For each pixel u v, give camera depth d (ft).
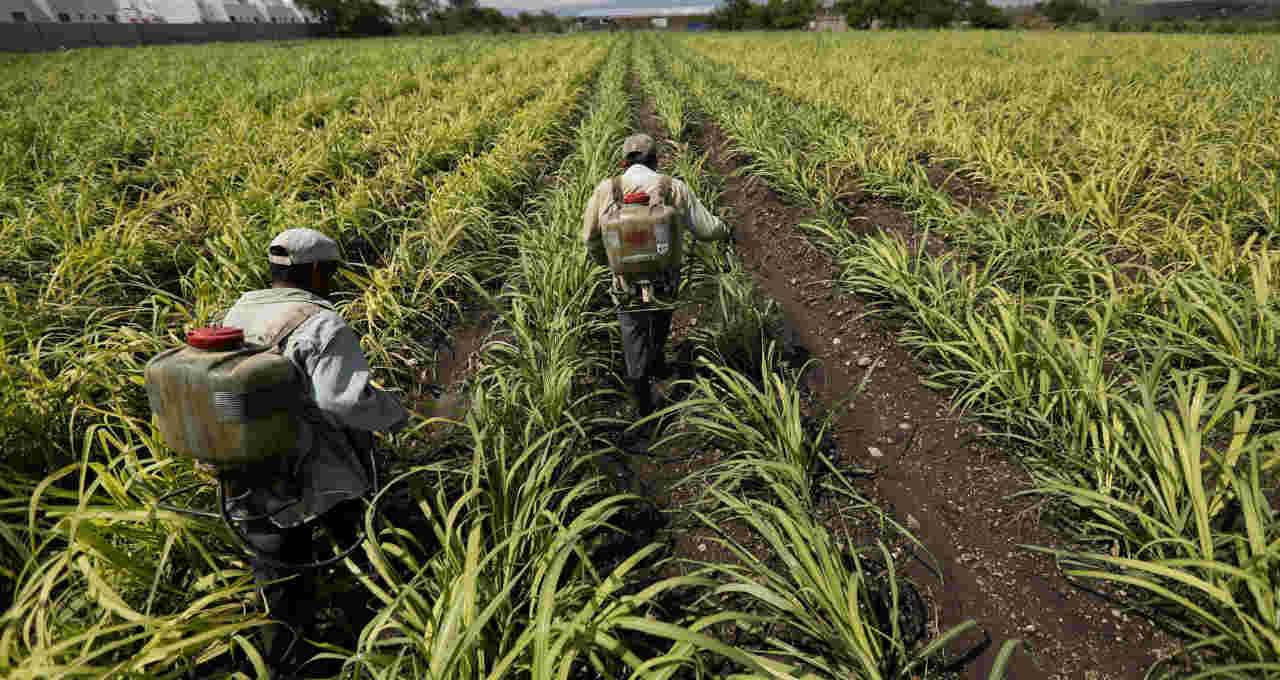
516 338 12.84
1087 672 6.93
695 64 70.54
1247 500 6.72
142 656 5.77
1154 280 12.53
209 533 7.53
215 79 54.75
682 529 9.27
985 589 8.06
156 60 76.48
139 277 15.61
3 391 9.56
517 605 7.30
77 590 7.11
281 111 36.94
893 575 7.25
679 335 15.08
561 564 6.18
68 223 17.22
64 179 22.38
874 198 22.54
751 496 9.53
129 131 28.91
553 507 9.43
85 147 26.13
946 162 24.79
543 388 10.93
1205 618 6.72
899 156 23.54
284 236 6.65
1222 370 10.55
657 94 46.39
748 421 10.76
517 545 7.81
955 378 12.01
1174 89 35.29
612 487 10.11
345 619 7.73
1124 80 41.01
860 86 41.83
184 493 8.22
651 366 12.02
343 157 25.03
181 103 37.60
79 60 78.59
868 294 15.99
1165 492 7.75
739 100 42.88
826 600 6.68
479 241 18.90
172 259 16.78
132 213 17.76
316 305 6.54
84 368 10.24
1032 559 8.43
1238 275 13.07
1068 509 8.98
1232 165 19.11
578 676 6.91
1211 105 29.60
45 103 38.63
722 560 8.66
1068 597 7.84
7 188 20.65
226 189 20.72
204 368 5.34
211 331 5.64
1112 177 18.62
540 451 9.86
